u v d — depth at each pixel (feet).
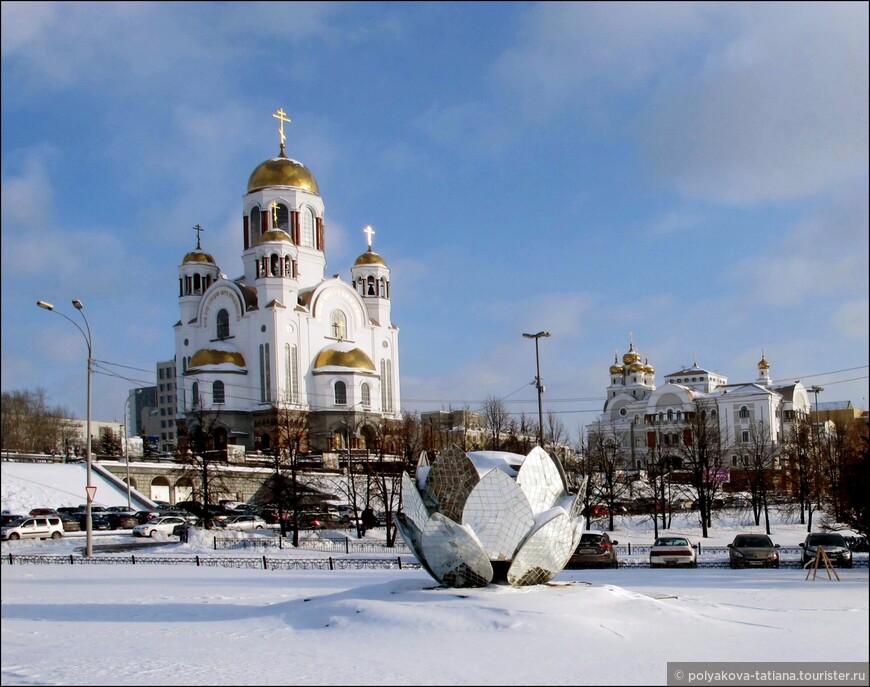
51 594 88.69
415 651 52.24
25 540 180.14
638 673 46.16
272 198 368.48
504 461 72.69
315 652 52.47
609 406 456.45
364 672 46.62
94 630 62.64
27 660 50.96
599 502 242.37
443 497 69.72
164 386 598.75
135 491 246.06
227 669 47.73
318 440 333.62
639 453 416.26
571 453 287.48
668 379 500.74
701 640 55.57
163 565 136.15
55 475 243.40
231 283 349.20
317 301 354.74
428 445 262.88
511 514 67.62
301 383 342.64
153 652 53.16
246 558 146.10
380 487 220.02
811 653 51.44
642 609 62.44
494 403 307.78
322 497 245.24
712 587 89.86
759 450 301.02
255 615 68.69
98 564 137.90
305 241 375.45
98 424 543.80
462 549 66.95
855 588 87.81
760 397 402.72
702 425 286.66
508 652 51.70
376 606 61.82
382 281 388.57
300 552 164.76
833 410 513.45
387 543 179.01
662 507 229.25
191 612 72.08
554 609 60.39
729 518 261.03
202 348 347.97
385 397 379.76
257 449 329.93
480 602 61.72
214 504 237.45
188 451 259.80
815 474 222.69
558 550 69.26
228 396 332.60
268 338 338.75
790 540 197.36
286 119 390.01
